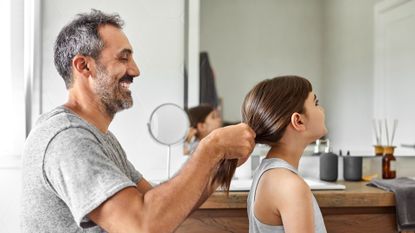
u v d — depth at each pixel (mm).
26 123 1725
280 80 1200
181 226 1348
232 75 1851
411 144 1974
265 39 1871
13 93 1680
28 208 840
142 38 1790
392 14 1973
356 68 1943
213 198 1331
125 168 1070
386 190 1434
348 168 1776
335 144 1921
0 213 1688
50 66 1736
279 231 1062
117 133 1773
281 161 1107
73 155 777
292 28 1890
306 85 1186
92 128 898
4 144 1680
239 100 1852
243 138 904
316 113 1164
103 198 739
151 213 759
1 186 1684
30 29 1730
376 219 1407
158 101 1802
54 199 825
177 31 1809
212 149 862
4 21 1681
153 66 1799
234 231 1358
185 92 1818
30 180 834
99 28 975
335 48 1921
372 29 1963
